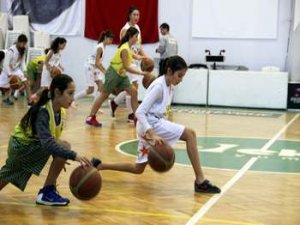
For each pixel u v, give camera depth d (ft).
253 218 14.65
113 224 13.87
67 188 17.61
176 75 16.83
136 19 33.06
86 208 15.37
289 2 47.24
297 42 46.01
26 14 54.34
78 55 53.42
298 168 21.66
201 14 49.24
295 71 46.14
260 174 20.42
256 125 35.14
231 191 17.70
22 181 15.10
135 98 31.83
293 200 16.67
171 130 17.02
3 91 43.42
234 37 48.67
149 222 14.10
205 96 46.50
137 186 18.16
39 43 52.42
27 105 42.80
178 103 47.14
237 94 45.91
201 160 23.07
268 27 47.83
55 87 14.35
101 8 51.93
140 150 17.54
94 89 41.83
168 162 15.99
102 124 33.37
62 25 53.52
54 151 14.10
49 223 13.87
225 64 48.96
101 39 34.65
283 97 45.11
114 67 30.81
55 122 14.60
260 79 45.39
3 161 21.75
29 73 42.73
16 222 13.93
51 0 53.57
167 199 16.56
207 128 33.19
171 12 49.98
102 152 24.22
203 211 15.25
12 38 52.49
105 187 17.89
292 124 36.04
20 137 14.69
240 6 48.26
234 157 23.86
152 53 50.65
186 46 49.88
